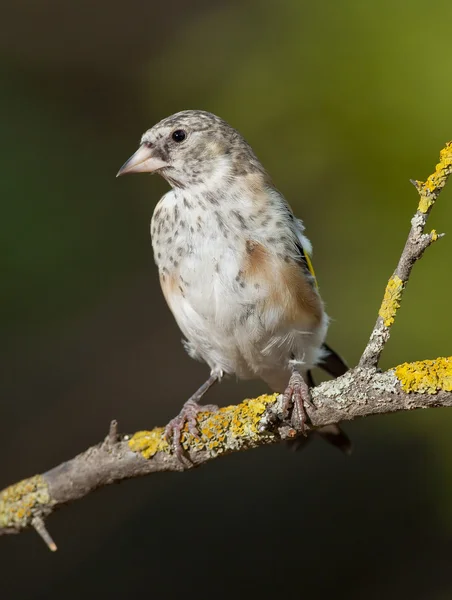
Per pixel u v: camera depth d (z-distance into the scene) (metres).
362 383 5.68
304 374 8.25
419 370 5.54
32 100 12.55
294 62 9.14
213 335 7.58
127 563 11.08
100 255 11.41
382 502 11.45
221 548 11.29
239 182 7.47
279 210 7.46
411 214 8.58
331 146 8.89
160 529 11.41
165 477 11.94
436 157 8.51
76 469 6.80
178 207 7.53
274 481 11.85
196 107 10.23
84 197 11.55
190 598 10.86
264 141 9.41
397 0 8.77
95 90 13.16
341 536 11.27
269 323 7.38
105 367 11.88
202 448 6.36
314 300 7.57
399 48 8.68
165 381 11.98
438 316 8.34
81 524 11.37
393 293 5.57
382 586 10.76
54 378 11.66
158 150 7.70
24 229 10.79
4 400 11.42
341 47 8.91
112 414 11.66
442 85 8.52
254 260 7.28
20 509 6.90
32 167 11.49
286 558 11.16
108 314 11.88
